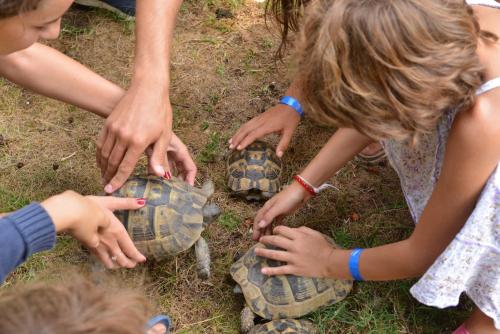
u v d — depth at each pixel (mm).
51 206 772
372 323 1012
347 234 1107
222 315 1021
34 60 974
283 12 1012
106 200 947
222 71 1324
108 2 1390
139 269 1051
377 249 919
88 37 1368
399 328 1010
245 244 1102
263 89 1304
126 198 978
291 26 1024
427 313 1021
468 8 692
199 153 1207
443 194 805
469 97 700
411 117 666
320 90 676
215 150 1210
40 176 1158
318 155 1046
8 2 641
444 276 862
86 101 1008
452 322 1014
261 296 974
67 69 993
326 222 1130
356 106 666
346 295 995
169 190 1018
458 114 739
